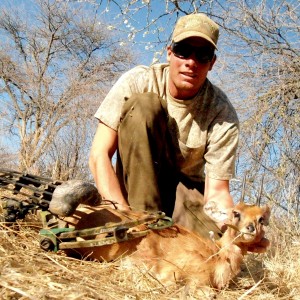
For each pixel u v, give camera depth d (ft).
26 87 17.34
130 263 3.53
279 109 7.92
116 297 2.97
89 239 3.50
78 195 3.43
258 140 7.84
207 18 4.35
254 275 4.23
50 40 18.80
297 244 5.37
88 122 13.83
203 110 4.47
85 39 18.67
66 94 15.87
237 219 3.72
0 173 3.78
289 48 8.24
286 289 3.89
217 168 4.44
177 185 4.63
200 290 3.55
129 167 4.20
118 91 4.49
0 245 3.28
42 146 11.82
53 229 3.45
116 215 3.69
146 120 4.17
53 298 2.68
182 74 4.26
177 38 4.23
